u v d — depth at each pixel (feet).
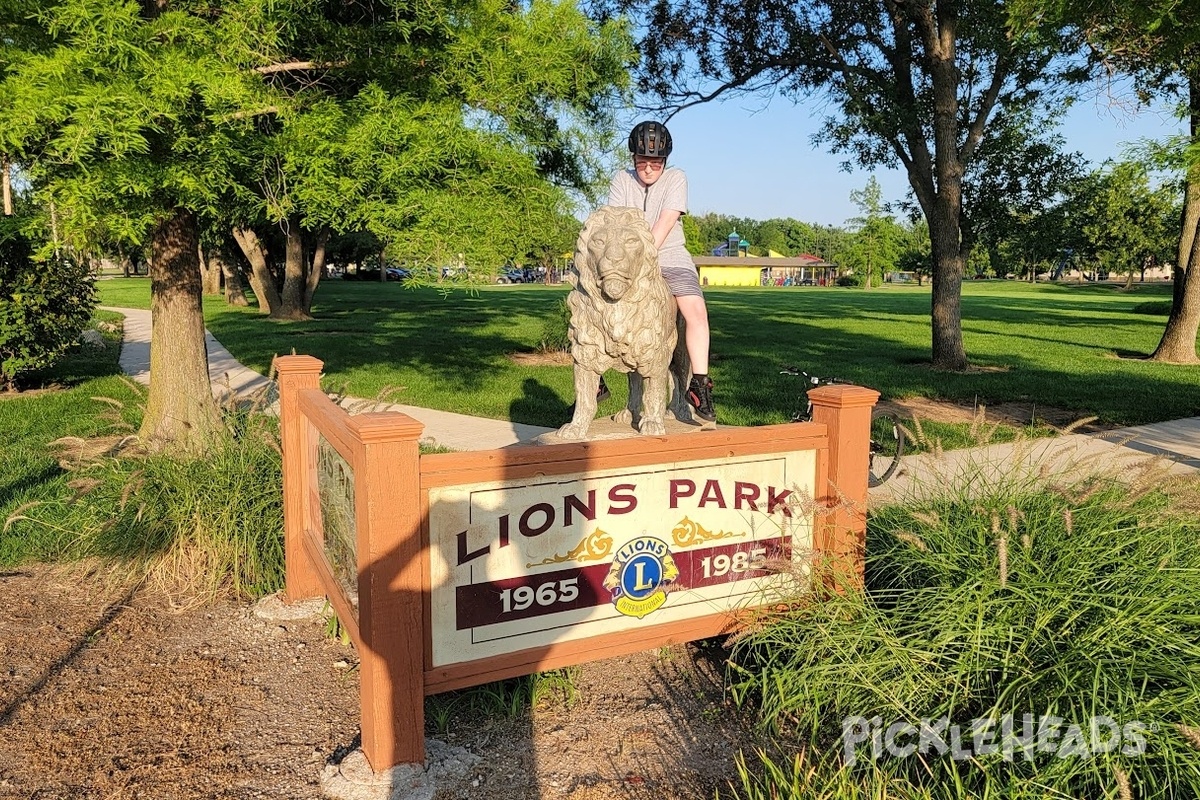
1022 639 10.45
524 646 10.27
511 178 19.48
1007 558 11.05
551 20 21.04
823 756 10.19
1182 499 12.78
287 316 85.35
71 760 10.66
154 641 14.15
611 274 11.42
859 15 48.60
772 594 12.02
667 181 13.44
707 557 11.44
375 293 150.30
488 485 9.71
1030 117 50.42
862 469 12.14
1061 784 8.55
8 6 17.51
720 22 50.16
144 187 16.28
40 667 13.15
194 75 15.48
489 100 19.75
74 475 22.04
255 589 16.05
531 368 48.24
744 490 11.56
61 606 15.53
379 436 8.79
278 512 16.89
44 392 38.14
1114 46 26.78
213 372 46.09
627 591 10.89
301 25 18.45
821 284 319.88
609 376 42.65
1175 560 11.28
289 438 14.64
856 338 69.51
